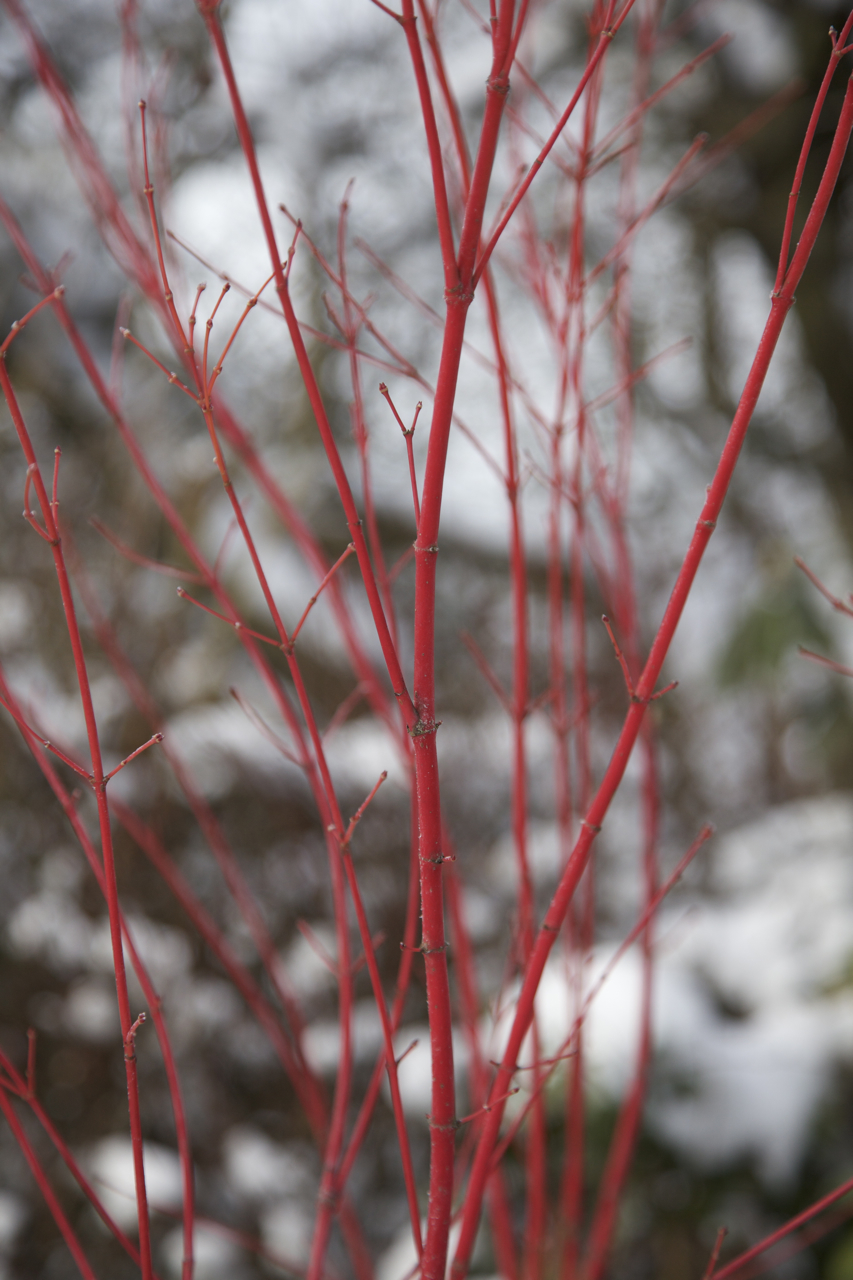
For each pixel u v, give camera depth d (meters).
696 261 3.99
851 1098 1.93
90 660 2.32
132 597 2.37
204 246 3.34
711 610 3.91
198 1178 2.29
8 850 2.30
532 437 2.12
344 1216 0.99
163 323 0.85
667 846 3.24
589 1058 1.83
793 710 3.48
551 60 3.15
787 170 3.34
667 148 3.48
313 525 3.34
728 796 3.71
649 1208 1.84
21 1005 2.33
